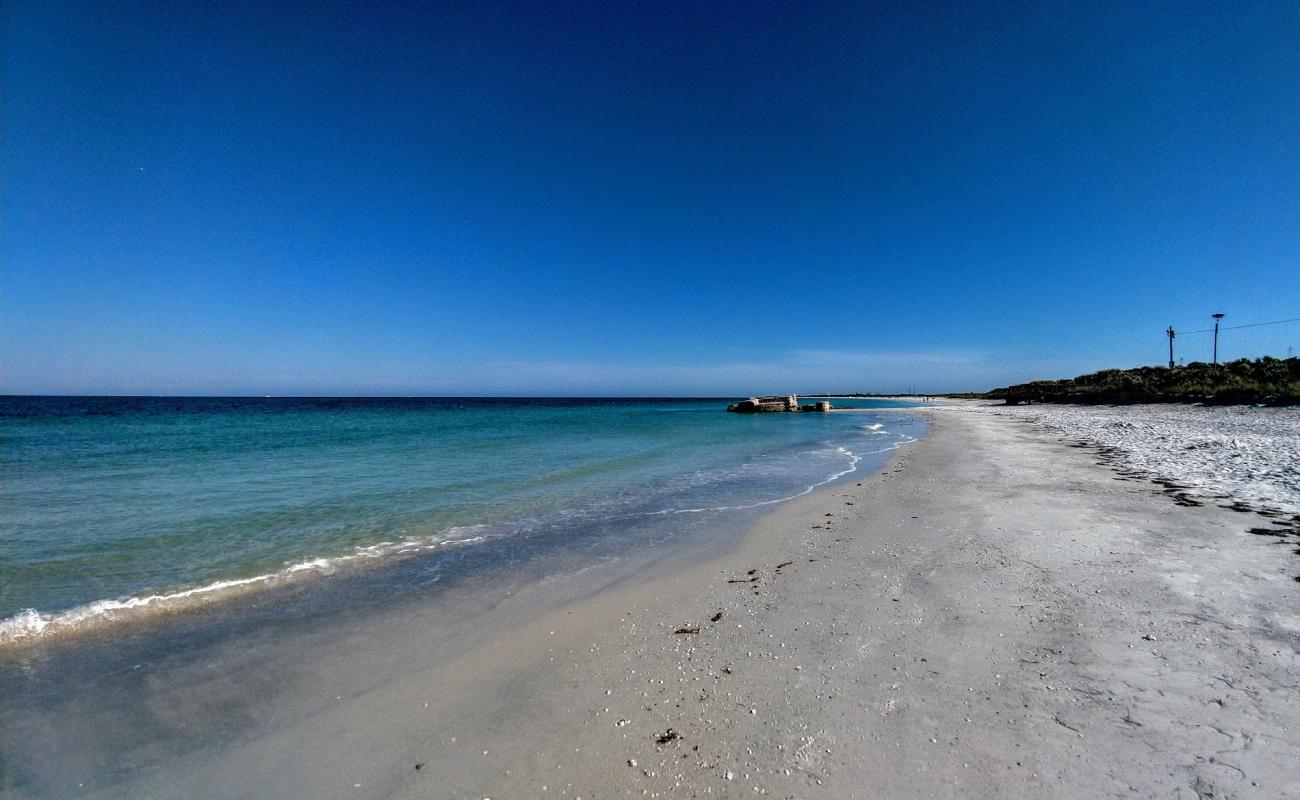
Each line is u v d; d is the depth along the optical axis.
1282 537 7.77
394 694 4.60
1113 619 5.35
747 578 7.36
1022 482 13.20
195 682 4.81
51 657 5.26
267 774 3.63
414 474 16.45
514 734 4.00
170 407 77.88
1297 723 3.66
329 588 7.15
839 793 3.25
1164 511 9.50
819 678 4.58
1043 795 3.15
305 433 32.44
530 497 13.07
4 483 14.47
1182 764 3.33
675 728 3.99
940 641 5.11
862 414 63.88
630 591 7.01
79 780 3.58
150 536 9.44
